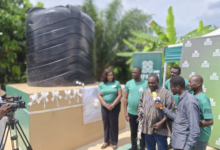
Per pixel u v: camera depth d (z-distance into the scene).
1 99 2.22
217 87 3.05
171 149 3.03
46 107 2.75
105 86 3.00
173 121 2.04
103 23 11.08
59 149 2.92
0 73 7.57
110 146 3.18
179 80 1.91
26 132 2.74
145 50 8.76
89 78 3.78
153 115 2.17
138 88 2.64
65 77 3.36
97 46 11.33
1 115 1.88
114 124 2.99
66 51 3.33
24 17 7.44
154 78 2.22
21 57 8.14
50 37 3.28
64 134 2.98
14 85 3.92
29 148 2.13
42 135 2.72
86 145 3.28
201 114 1.96
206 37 3.20
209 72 3.15
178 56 4.31
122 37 11.27
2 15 6.13
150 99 2.25
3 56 7.13
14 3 7.57
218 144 3.01
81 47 3.52
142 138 2.73
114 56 11.09
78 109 3.16
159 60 4.84
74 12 3.39
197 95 2.03
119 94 2.98
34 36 3.38
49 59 3.32
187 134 1.79
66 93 2.98
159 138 2.18
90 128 3.37
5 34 6.39
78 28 3.45
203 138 2.02
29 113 2.59
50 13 3.27
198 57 3.30
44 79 3.37
